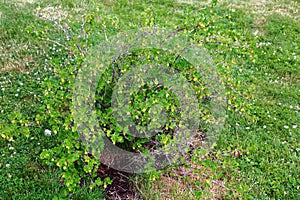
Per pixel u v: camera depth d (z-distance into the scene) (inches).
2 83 199.5
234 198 137.3
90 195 130.0
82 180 136.9
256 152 162.6
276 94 211.5
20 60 222.8
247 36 279.1
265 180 147.9
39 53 232.5
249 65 241.0
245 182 145.3
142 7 327.9
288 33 291.4
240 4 356.5
